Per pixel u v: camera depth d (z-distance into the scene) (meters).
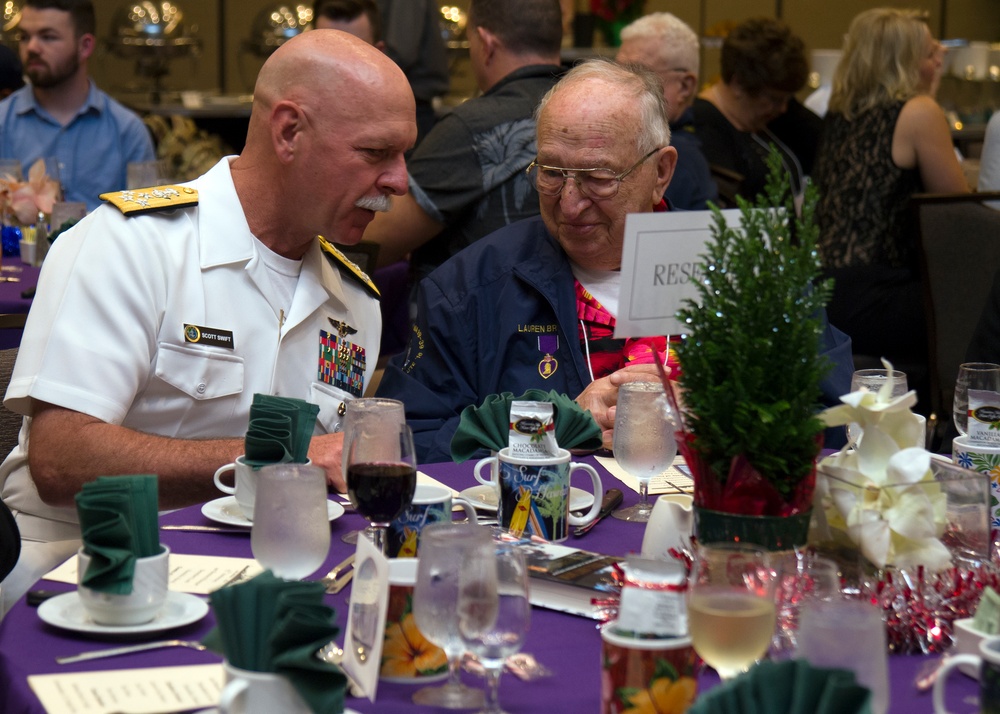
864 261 4.17
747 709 0.89
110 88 6.82
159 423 2.01
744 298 1.22
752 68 4.82
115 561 1.19
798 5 8.13
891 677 1.13
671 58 3.91
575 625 1.26
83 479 1.83
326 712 1.00
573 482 1.83
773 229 1.24
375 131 2.00
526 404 1.53
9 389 1.91
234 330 2.03
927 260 3.48
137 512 1.24
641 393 1.63
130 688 1.08
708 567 1.03
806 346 1.21
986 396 1.72
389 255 3.37
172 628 1.22
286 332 2.08
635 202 2.24
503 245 2.37
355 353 2.23
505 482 1.51
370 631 1.10
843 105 4.28
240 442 1.88
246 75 7.16
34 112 5.10
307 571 1.24
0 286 3.31
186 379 1.99
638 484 1.82
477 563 1.00
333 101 1.98
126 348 1.91
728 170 4.61
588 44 6.39
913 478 1.25
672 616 1.01
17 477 2.05
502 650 1.01
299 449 1.62
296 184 2.03
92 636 1.20
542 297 2.31
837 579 1.14
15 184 3.96
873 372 1.90
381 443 1.34
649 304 1.82
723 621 0.97
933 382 3.50
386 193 2.08
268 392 2.07
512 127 3.23
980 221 3.43
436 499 1.37
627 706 1.00
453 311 2.31
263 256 2.07
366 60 2.01
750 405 1.20
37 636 1.21
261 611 1.01
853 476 1.29
